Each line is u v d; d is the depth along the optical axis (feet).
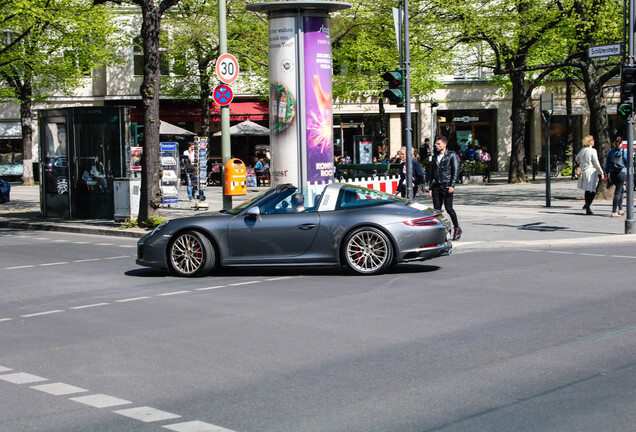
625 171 59.26
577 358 20.43
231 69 58.03
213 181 129.18
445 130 153.38
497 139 154.30
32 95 137.59
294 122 53.72
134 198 63.72
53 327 26.78
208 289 33.88
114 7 133.08
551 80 141.90
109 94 138.21
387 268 35.86
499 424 15.47
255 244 36.52
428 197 87.92
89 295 33.42
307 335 24.16
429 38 91.35
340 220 36.04
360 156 118.11
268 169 125.49
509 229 53.16
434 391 17.87
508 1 80.94
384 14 101.96
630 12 49.29
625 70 48.57
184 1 113.29
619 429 14.99
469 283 33.14
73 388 19.02
